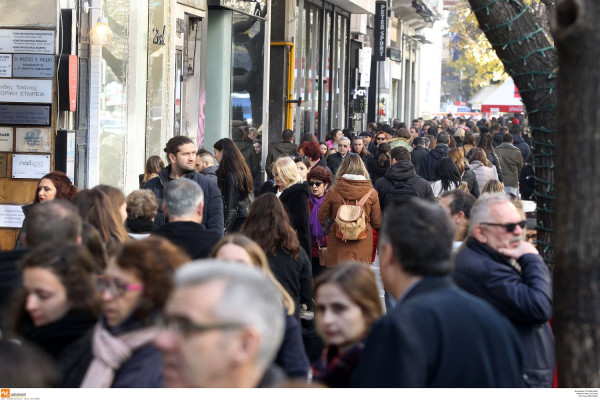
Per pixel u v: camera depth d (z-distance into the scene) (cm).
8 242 1518
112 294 508
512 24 720
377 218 1337
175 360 385
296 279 898
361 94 4291
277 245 891
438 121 5369
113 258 520
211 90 2473
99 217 782
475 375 448
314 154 1792
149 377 495
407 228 484
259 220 894
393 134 3231
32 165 1518
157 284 507
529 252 692
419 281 481
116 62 1775
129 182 1828
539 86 725
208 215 1185
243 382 381
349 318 536
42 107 1515
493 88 7425
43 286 527
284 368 670
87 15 1658
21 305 549
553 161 740
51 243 552
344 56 4153
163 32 1983
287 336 674
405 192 1516
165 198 856
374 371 444
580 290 461
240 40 2592
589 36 446
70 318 531
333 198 1338
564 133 461
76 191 1053
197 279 381
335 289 538
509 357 462
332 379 529
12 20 1516
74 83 1538
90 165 1684
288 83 3114
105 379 497
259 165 2780
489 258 688
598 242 455
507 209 691
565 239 463
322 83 3747
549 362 692
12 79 1518
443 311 455
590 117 451
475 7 729
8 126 1524
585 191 455
